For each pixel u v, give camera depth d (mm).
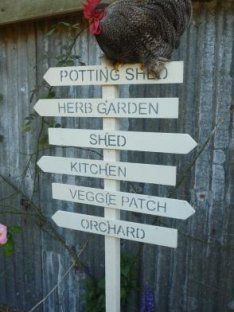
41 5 2102
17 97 2443
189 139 1411
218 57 1828
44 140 2346
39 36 2277
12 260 2742
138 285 2254
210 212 1977
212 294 2047
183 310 2143
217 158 1911
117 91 1540
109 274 1701
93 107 1575
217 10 1797
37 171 2449
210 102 1880
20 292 2756
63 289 2533
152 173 1514
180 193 2031
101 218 1662
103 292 2289
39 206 2504
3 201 2646
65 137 1669
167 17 1372
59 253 2502
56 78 1637
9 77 2453
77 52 2164
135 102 1485
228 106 1843
